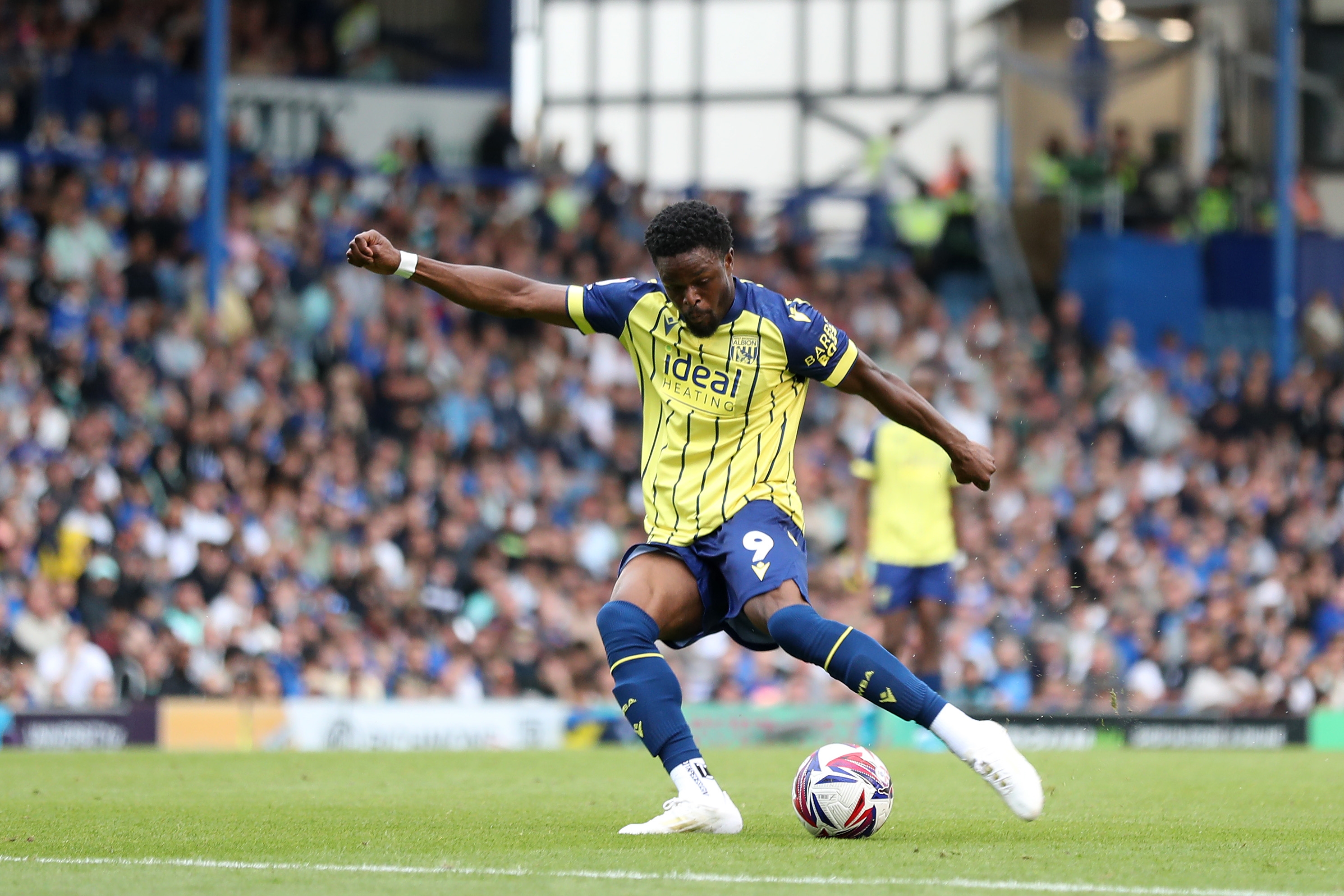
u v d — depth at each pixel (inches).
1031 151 3550.7
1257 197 3324.3
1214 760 1370.6
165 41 2827.3
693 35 3543.3
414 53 3176.7
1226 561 2409.0
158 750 1531.7
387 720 1691.7
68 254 2359.7
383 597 1991.9
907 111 3479.3
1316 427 2711.6
